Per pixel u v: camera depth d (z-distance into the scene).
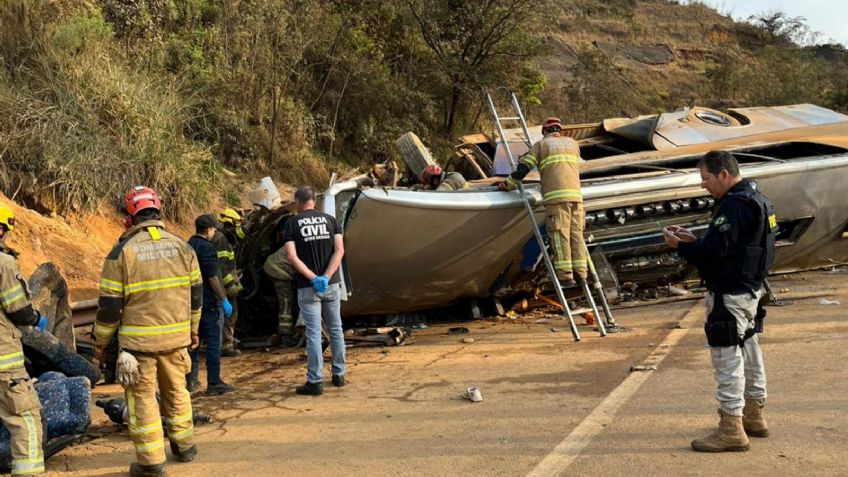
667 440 4.31
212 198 12.91
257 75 15.31
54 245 9.55
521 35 19.75
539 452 4.27
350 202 7.70
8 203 9.54
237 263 8.76
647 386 5.47
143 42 13.48
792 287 9.55
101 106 11.50
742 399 4.07
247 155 14.53
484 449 4.38
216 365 6.21
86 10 12.65
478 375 6.23
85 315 8.01
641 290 9.74
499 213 7.77
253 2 15.54
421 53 19.88
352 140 17.58
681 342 6.86
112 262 4.20
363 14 18.83
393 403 5.57
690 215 8.62
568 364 6.38
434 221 7.63
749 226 4.06
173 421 4.47
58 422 4.71
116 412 5.24
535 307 9.33
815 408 4.70
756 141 9.93
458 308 9.23
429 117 18.98
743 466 3.85
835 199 9.13
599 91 27.92
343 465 4.29
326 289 6.00
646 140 10.16
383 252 7.78
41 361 5.37
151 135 11.87
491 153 10.62
